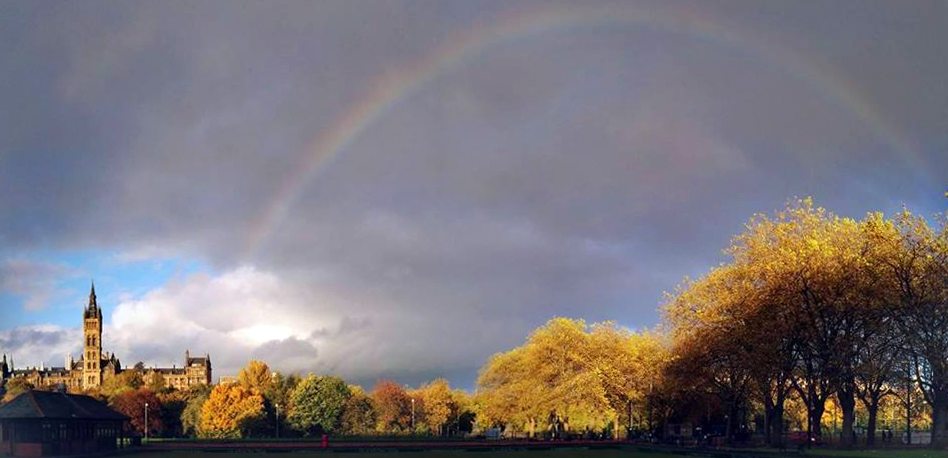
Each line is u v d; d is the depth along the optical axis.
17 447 106.94
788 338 98.00
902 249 89.62
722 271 107.12
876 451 89.31
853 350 92.44
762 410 154.88
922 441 120.88
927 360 87.69
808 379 98.38
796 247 98.56
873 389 104.00
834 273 91.12
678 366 113.62
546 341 149.12
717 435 129.62
